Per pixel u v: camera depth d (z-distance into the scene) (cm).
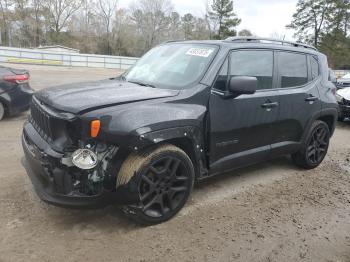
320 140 578
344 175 567
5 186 451
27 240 344
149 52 531
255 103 452
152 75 454
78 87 416
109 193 349
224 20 6288
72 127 336
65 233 358
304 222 408
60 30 6191
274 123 484
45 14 6050
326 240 375
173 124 365
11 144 632
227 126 425
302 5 5975
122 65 3131
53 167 339
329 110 570
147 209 371
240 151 456
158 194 375
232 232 377
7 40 6062
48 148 346
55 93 390
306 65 542
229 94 421
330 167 603
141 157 354
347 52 5903
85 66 3006
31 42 6094
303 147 549
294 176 546
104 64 3066
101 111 339
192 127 384
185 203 404
